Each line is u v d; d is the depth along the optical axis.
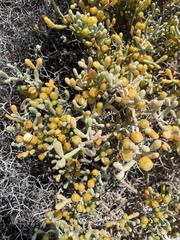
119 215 0.23
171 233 0.23
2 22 0.23
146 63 0.20
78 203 0.19
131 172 0.23
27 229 0.23
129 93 0.16
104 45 0.19
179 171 0.23
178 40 0.20
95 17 0.18
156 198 0.20
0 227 0.24
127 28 0.23
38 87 0.18
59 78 0.24
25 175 0.23
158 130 0.22
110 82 0.16
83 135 0.16
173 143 0.20
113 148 0.22
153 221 0.20
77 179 0.23
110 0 0.20
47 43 0.24
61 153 0.15
